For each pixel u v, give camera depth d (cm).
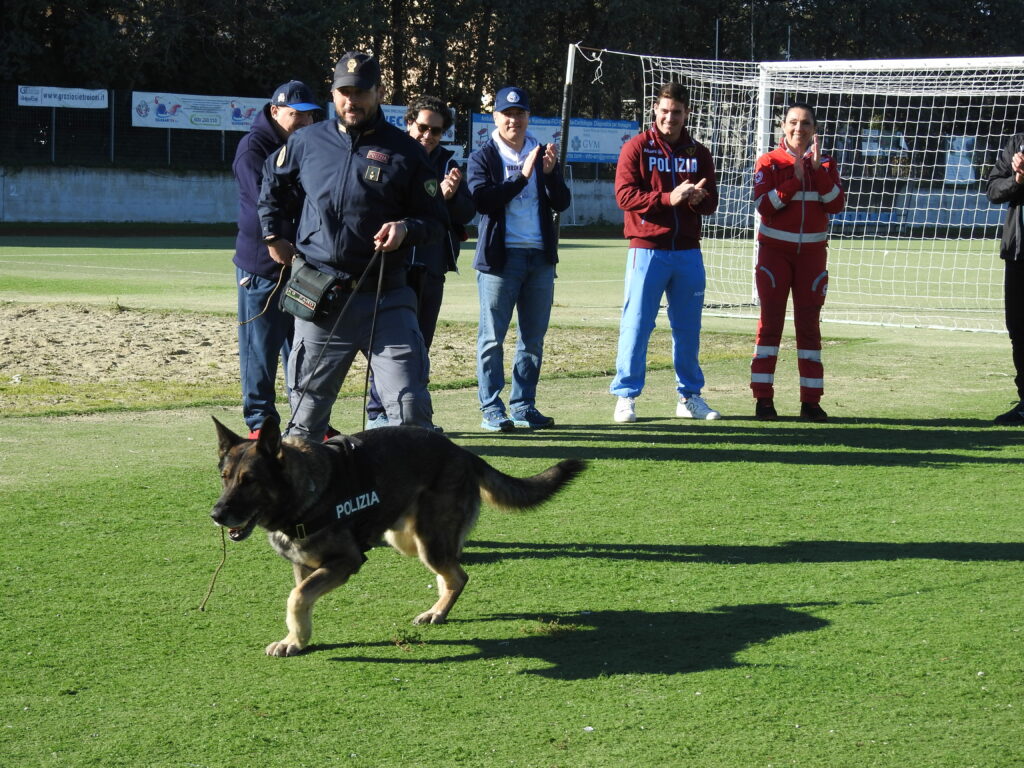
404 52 5753
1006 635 532
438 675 492
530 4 5988
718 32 6359
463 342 1593
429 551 563
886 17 6644
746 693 469
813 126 1063
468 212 808
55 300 2041
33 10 4769
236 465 495
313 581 512
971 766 405
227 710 455
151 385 1238
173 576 620
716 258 3312
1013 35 6781
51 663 500
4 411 1077
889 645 521
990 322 1978
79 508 745
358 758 414
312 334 659
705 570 635
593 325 1819
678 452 936
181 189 5047
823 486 826
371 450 541
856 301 2394
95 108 4753
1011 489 819
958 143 4869
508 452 930
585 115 6512
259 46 5275
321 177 639
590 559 657
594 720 445
